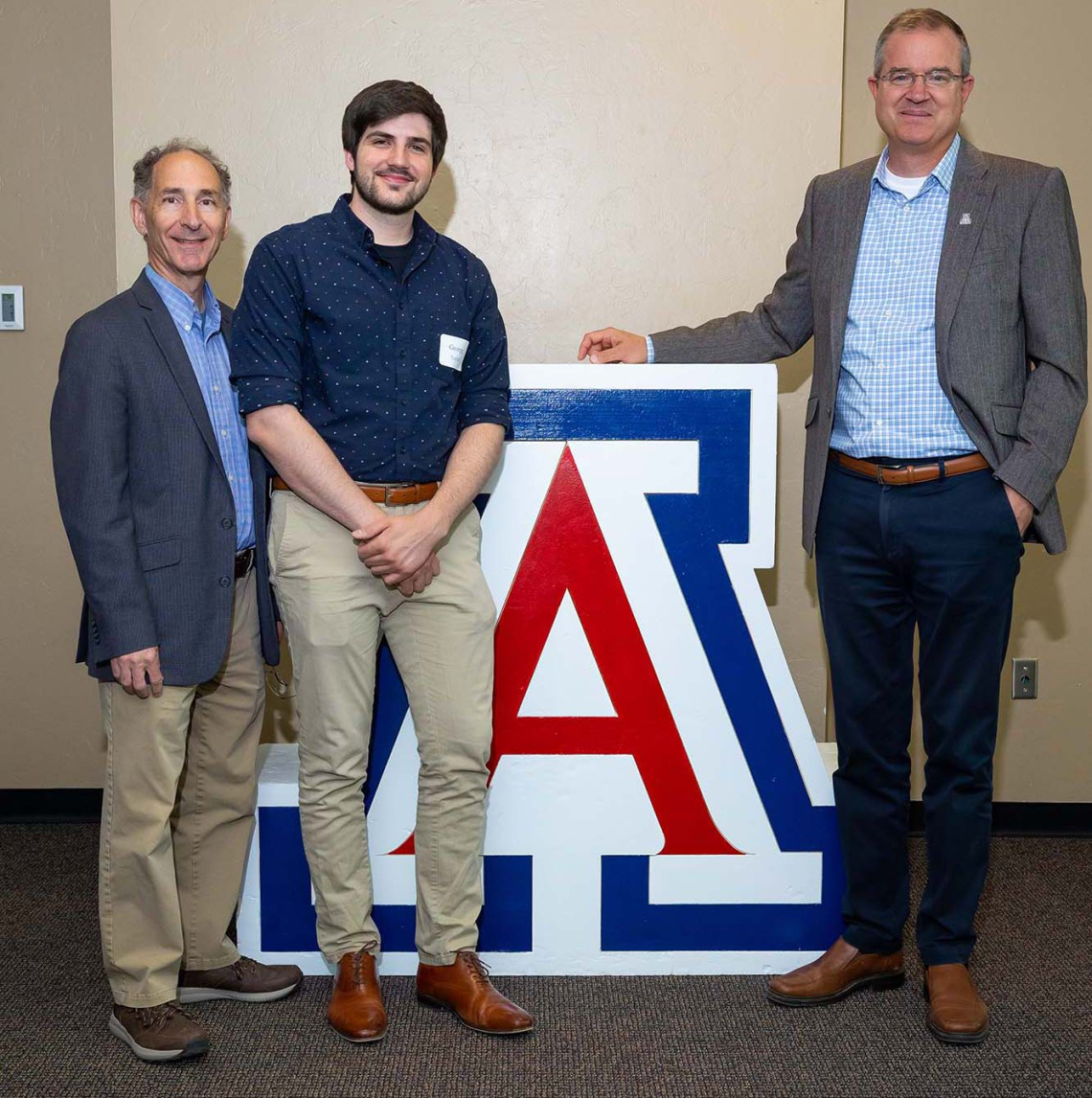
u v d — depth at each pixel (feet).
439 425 7.13
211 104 9.59
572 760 7.86
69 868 10.16
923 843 10.89
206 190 6.93
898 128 7.03
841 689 7.47
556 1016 7.42
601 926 7.95
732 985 7.87
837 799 7.66
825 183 7.65
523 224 9.87
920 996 7.72
